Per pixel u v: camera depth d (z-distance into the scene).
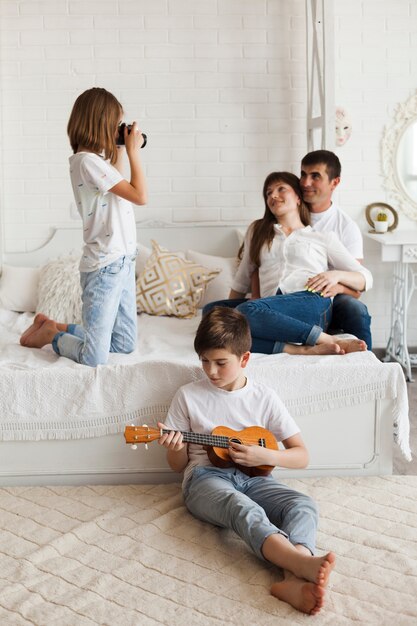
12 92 4.65
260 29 4.68
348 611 1.97
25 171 4.71
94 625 1.91
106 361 3.12
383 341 4.95
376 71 4.75
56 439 2.77
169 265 4.27
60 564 2.20
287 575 2.06
